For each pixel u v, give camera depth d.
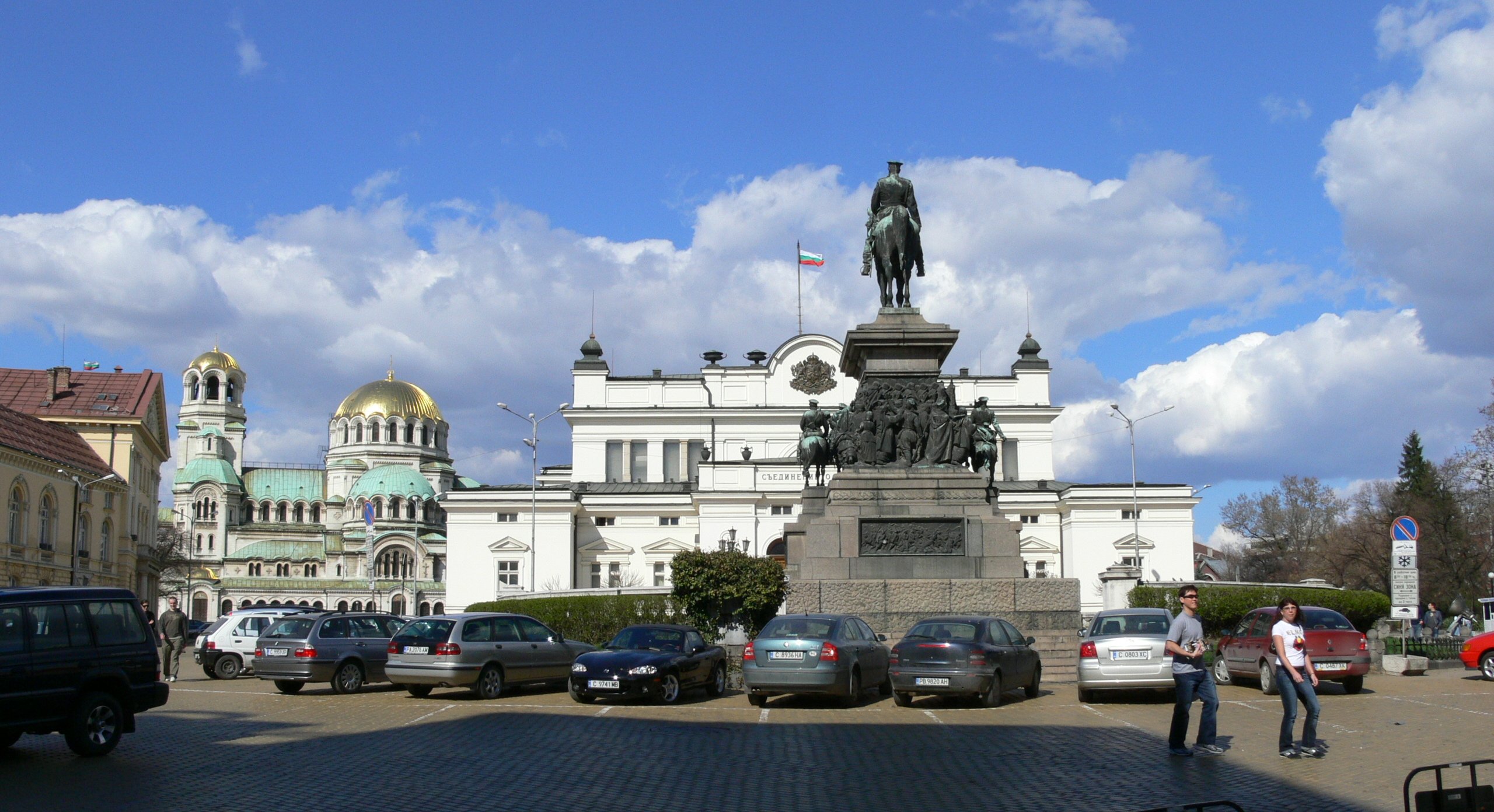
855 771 19.47
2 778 18.80
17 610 20.03
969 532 36.00
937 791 17.78
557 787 18.02
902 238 38.56
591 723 25.17
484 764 19.98
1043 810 16.41
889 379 37.91
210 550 189.00
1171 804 16.64
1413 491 111.88
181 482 190.62
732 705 29.09
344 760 20.39
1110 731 23.88
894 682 27.73
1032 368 107.06
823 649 27.62
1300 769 19.39
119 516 94.19
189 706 29.28
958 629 28.66
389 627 35.41
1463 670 41.06
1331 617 31.75
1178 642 20.70
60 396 98.31
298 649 33.12
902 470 36.81
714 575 41.16
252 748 21.80
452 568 96.06
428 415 196.00
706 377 107.06
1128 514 94.69
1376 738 22.72
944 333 37.75
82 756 20.56
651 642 30.47
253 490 197.25
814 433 38.62
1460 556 96.25
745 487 94.38
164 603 153.38
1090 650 28.09
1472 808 13.32
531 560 90.50
